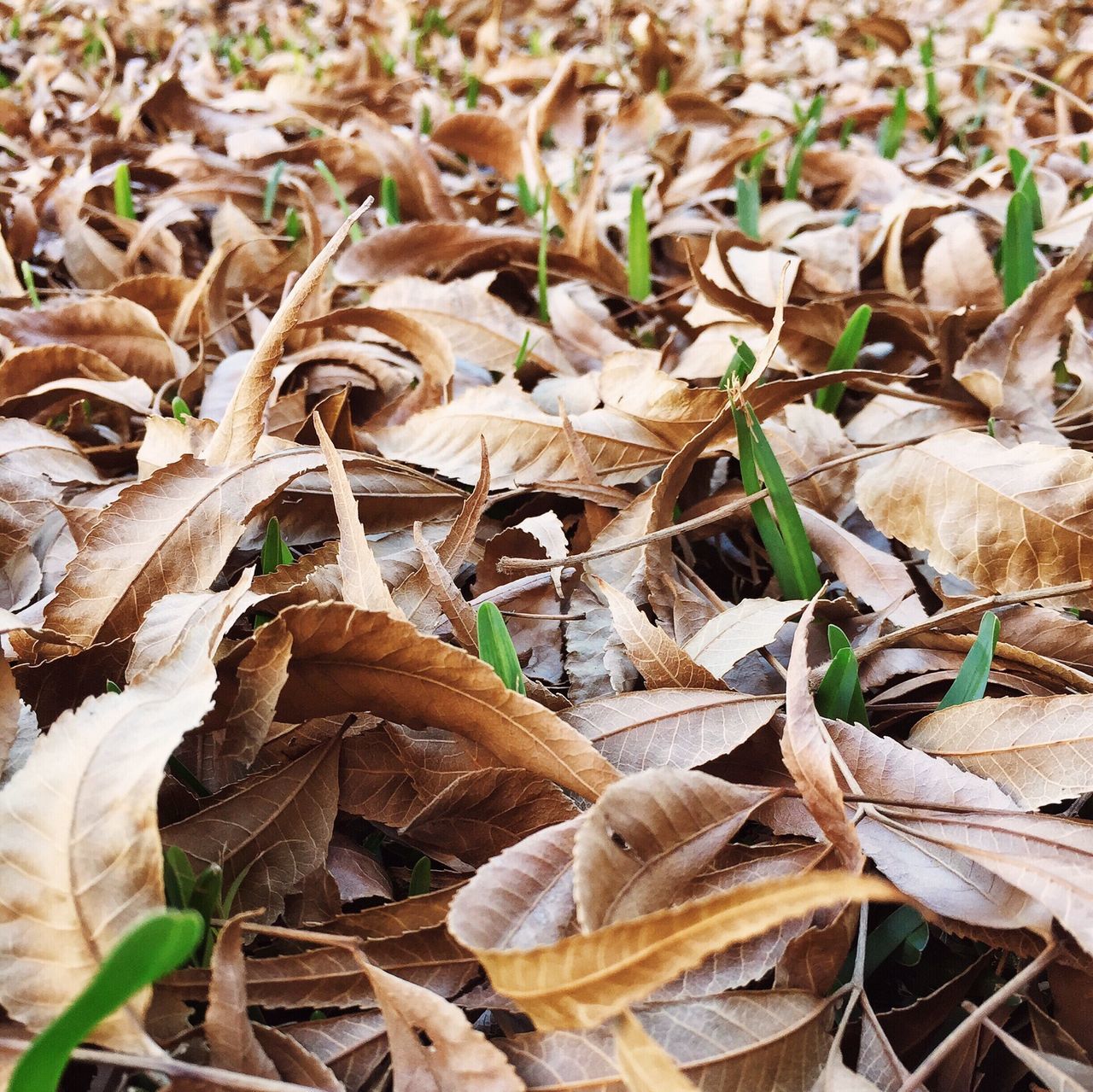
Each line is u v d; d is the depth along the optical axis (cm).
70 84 115
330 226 75
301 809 30
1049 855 28
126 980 20
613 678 35
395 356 48
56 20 153
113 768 26
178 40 137
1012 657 34
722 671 33
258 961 27
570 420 41
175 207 63
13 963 24
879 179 76
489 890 26
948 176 83
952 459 38
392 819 31
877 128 103
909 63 124
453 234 59
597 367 53
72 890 25
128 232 67
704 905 22
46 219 71
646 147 94
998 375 46
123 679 32
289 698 29
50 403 45
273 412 43
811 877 21
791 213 70
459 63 144
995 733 32
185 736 31
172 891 27
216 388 45
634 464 42
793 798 31
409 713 29
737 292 50
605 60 139
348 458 38
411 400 45
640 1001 27
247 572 29
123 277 61
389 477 39
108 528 33
